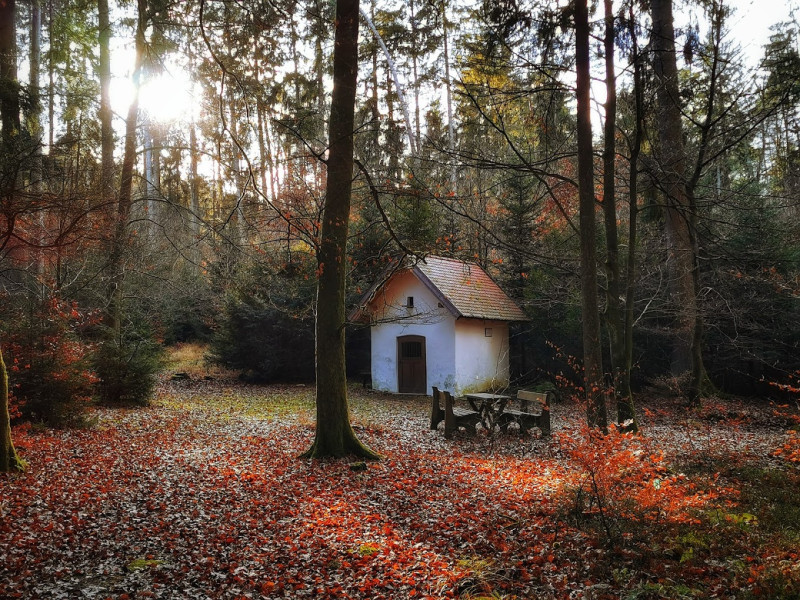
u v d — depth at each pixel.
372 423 15.55
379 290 22.89
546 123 12.09
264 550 6.53
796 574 4.86
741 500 7.67
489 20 10.54
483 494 8.82
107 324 17.11
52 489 8.30
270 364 24.91
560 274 21.77
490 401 13.72
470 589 5.37
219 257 21.50
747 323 17.91
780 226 16.97
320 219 11.67
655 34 11.10
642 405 17.88
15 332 12.33
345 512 7.86
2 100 12.77
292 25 9.81
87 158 13.17
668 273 18.06
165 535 6.89
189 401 19.33
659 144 16.08
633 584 5.25
